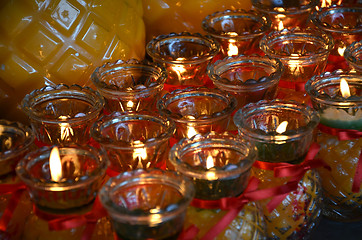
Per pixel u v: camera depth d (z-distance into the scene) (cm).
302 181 60
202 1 78
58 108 65
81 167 57
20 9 67
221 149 57
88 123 62
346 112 62
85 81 70
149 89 64
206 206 54
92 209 54
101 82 64
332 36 75
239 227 54
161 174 53
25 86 68
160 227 50
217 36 74
